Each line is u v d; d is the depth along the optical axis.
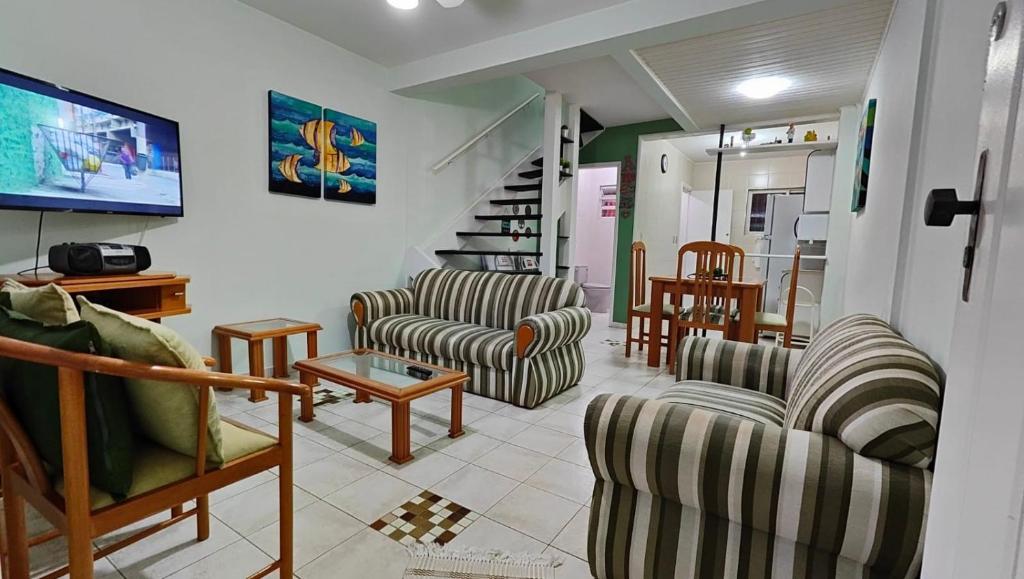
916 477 0.97
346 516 1.73
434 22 3.16
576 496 1.91
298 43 3.34
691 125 5.13
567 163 5.16
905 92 1.96
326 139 3.57
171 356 1.06
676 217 7.30
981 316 0.59
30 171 2.02
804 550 1.08
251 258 3.19
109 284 2.16
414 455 2.23
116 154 2.34
